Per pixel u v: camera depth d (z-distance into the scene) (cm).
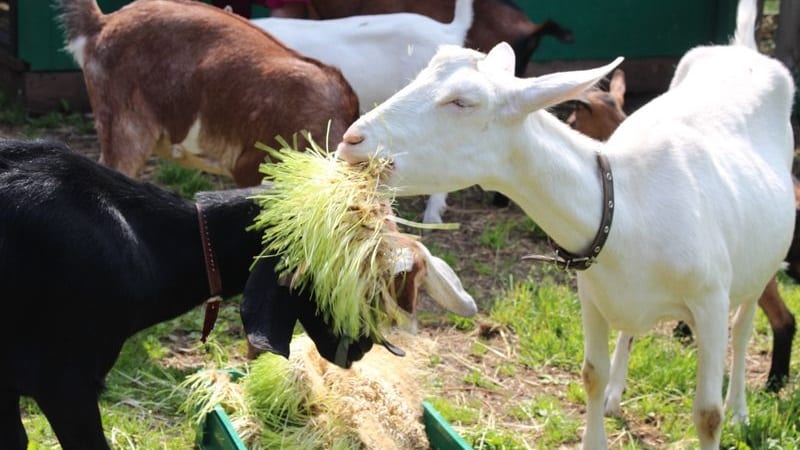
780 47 1014
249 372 503
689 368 570
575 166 400
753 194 456
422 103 369
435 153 371
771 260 476
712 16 1112
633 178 416
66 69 1003
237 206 400
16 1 984
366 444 459
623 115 714
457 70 374
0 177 377
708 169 436
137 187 402
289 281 370
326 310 376
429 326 623
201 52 600
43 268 373
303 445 463
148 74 607
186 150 619
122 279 382
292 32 732
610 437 518
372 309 377
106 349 390
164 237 398
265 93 585
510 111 374
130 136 620
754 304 507
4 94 1024
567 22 1087
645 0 1096
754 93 497
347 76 739
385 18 758
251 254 399
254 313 368
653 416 536
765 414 514
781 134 505
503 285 685
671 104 480
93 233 379
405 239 375
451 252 735
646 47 1111
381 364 511
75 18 626
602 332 454
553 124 401
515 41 805
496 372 575
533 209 403
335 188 367
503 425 520
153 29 606
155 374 538
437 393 547
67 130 952
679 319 439
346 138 370
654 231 414
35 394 384
